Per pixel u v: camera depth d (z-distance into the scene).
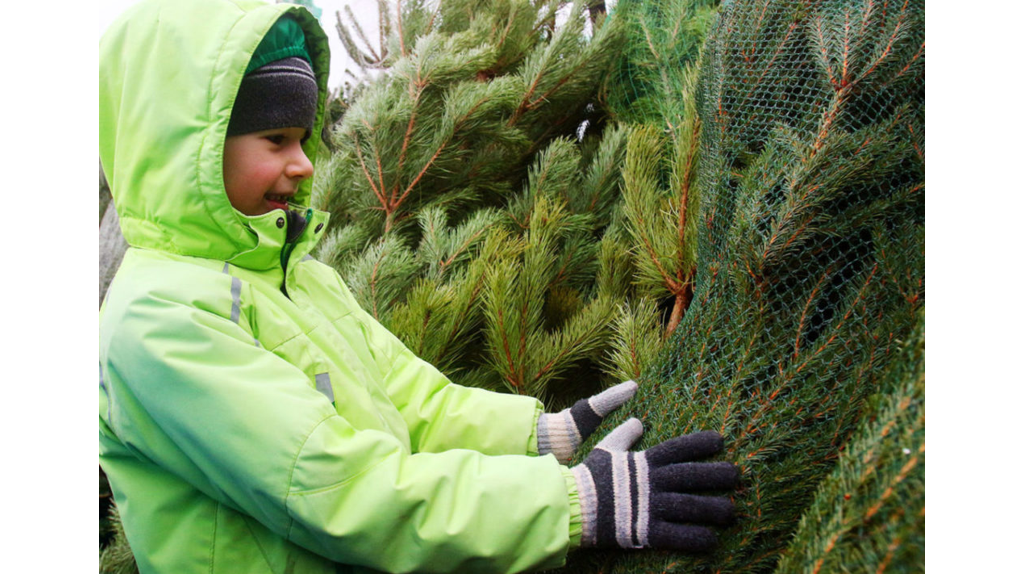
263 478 0.79
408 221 1.94
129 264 0.95
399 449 0.84
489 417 1.12
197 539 0.88
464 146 2.00
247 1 1.00
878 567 0.57
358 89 2.50
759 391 0.80
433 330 1.54
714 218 0.94
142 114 0.94
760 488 0.77
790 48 0.85
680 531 0.77
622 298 1.59
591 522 0.80
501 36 2.21
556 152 1.81
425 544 0.78
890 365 0.69
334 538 0.78
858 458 0.64
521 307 1.52
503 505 0.80
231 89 0.91
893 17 0.77
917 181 0.75
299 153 1.04
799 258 0.80
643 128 1.69
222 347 0.83
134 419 0.85
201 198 0.92
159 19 0.95
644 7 1.97
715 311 0.88
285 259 1.05
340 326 1.13
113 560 1.76
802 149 0.79
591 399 1.10
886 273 0.74
